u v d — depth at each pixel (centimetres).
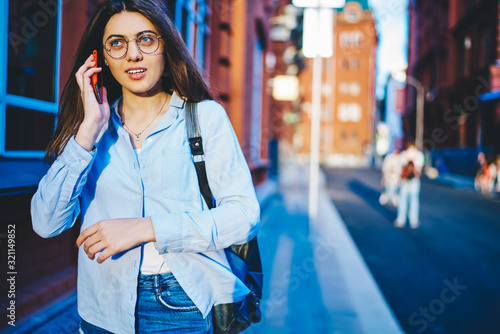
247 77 845
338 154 5903
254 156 1052
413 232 838
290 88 1105
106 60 119
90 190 117
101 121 110
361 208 1205
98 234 100
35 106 257
